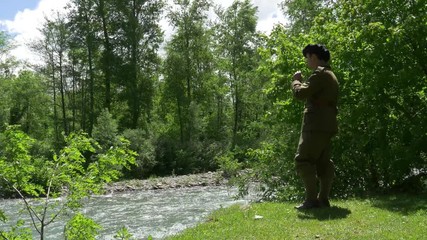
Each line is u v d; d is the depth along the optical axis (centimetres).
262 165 1382
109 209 2184
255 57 5534
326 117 783
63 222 1589
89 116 5478
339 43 1177
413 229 625
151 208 2167
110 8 5347
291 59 1320
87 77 5494
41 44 5259
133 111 5422
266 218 790
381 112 1103
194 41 5666
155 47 5509
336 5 1341
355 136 1148
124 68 5300
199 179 3547
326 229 659
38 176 564
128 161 617
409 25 1048
